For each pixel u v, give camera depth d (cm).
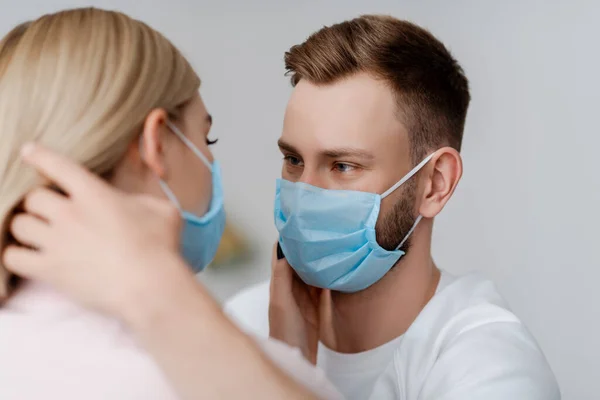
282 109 268
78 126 76
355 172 129
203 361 69
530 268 250
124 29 82
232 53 269
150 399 71
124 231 69
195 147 89
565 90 242
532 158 247
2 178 74
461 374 117
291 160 136
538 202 248
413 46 132
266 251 274
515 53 246
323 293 141
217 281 272
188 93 87
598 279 243
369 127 126
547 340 250
